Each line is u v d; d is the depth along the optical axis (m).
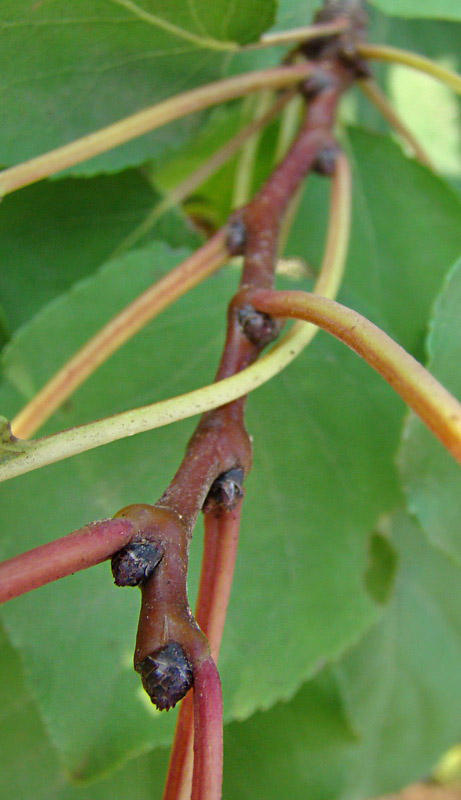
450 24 0.27
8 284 0.20
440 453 0.15
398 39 0.27
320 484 0.17
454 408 0.11
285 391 0.18
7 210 0.20
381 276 0.22
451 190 0.22
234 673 0.16
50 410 0.16
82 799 0.21
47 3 0.14
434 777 0.49
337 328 0.12
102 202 0.20
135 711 0.16
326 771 0.24
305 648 0.17
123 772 0.21
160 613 0.11
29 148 0.16
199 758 0.11
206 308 0.19
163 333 0.18
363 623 0.17
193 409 0.12
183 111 0.15
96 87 0.16
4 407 0.17
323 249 0.23
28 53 0.15
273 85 0.17
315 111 0.18
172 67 0.16
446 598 0.28
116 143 0.15
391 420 0.18
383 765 0.28
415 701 0.28
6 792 0.21
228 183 0.25
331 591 0.17
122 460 0.17
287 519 0.17
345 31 0.19
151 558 0.11
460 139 0.27
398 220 0.22
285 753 0.24
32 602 0.16
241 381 0.13
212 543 0.13
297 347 0.13
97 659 0.16
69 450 0.12
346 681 0.27
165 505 0.12
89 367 0.16
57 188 0.20
